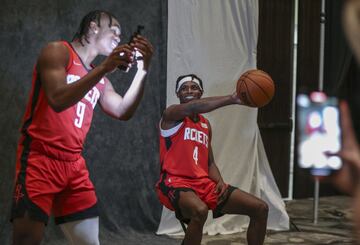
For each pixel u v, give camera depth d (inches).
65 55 83.8
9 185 151.2
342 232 183.5
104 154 167.2
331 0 243.0
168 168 125.5
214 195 124.1
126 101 95.7
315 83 248.2
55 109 79.8
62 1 158.4
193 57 179.0
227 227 182.2
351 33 21.0
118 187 170.1
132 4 170.2
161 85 176.4
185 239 115.4
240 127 185.9
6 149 150.7
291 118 244.7
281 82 240.2
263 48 233.6
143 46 90.2
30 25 153.2
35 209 82.0
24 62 152.7
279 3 237.6
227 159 182.9
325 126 23.3
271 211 187.2
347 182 22.6
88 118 90.9
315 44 247.8
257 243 122.7
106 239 163.8
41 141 84.0
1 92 149.8
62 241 158.4
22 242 82.7
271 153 239.6
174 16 176.2
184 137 126.1
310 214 215.8
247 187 185.2
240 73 187.2
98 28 89.1
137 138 173.0
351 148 22.6
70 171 86.0
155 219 176.1
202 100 119.7
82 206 87.8
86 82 78.3
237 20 186.4
